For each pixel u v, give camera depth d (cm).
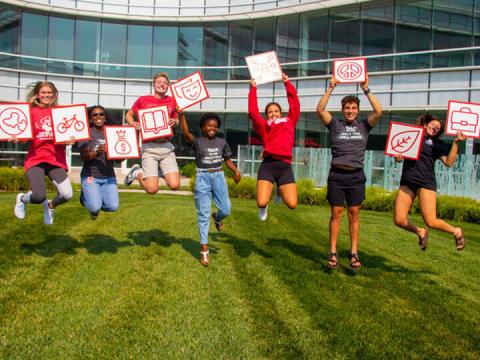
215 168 605
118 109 2570
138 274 534
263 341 382
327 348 376
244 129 2477
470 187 1551
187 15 2491
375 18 2145
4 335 375
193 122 2552
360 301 482
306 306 461
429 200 581
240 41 2469
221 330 398
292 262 621
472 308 480
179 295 474
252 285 516
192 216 973
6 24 2380
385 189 1591
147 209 1054
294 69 2333
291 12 2306
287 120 610
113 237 720
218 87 2497
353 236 589
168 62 2552
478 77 1902
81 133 579
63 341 370
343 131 584
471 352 382
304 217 1080
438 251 757
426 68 2020
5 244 639
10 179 1631
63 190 576
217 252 658
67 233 732
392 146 585
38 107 582
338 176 578
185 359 350
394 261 665
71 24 2498
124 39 2552
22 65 2400
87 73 2512
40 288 476
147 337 381
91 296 461
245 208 1199
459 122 588
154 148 645
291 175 603
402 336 404
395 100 2080
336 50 2236
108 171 619
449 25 1992
